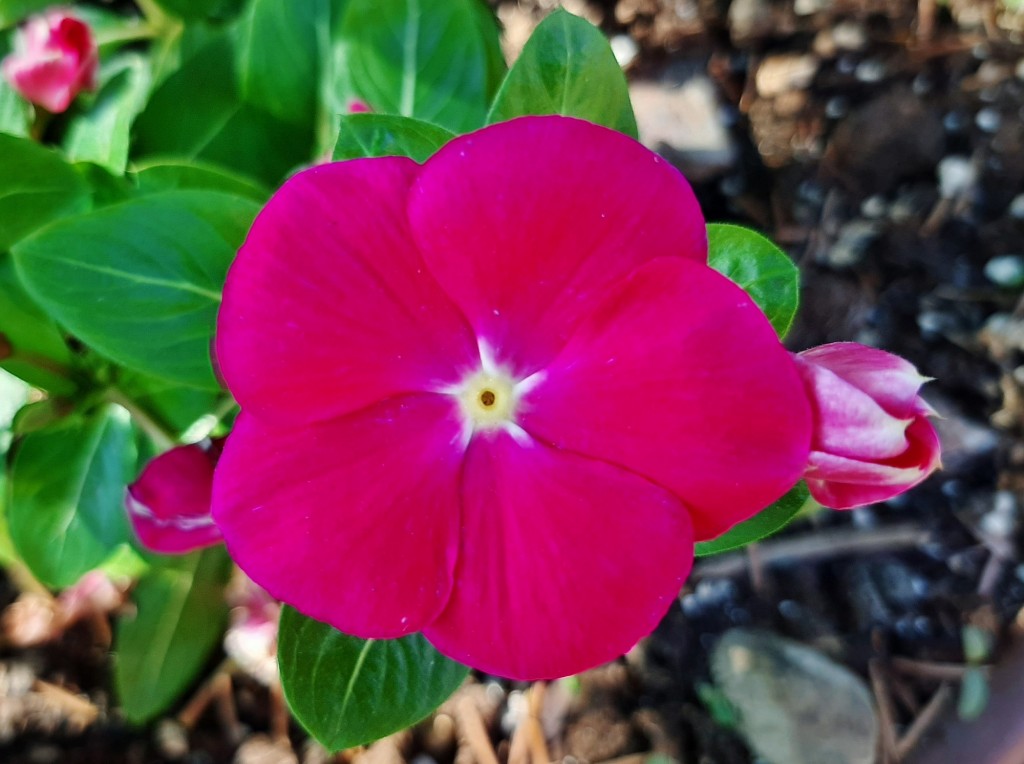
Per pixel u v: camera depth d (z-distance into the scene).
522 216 0.05
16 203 0.09
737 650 0.12
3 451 0.11
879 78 0.13
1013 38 0.13
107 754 0.12
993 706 0.12
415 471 0.06
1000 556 0.12
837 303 0.13
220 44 0.11
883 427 0.05
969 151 0.13
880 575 0.12
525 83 0.08
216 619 0.12
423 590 0.06
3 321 0.09
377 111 0.10
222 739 0.12
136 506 0.08
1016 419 0.12
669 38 0.14
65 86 0.10
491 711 0.12
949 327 0.13
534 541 0.06
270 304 0.05
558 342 0.06
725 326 0.05
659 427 0.06
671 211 0.05
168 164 0.09
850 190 0.13
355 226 0.05
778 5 0.14
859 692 0.12
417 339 0.06
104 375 0.09
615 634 0.06
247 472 0.06
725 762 0.12
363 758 0.12
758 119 0.14
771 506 0.08
